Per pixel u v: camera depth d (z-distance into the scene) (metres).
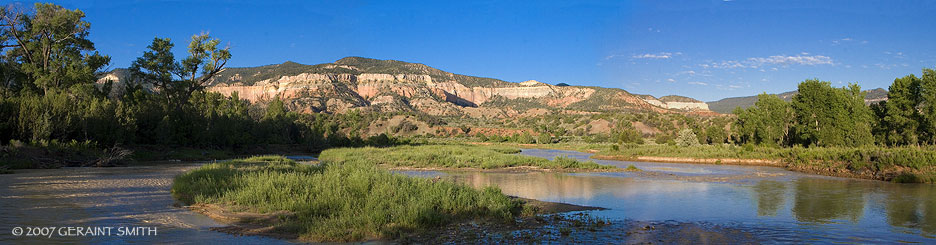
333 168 20.67
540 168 32.69
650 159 45.22
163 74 54.56
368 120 147.75
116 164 32.44
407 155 39.75
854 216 13.40
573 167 32.94
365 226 10.72
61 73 46.84
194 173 19.03
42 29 46.25
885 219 12.89
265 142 61.78
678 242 10.05
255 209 12.55
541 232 10.93
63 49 48.69
